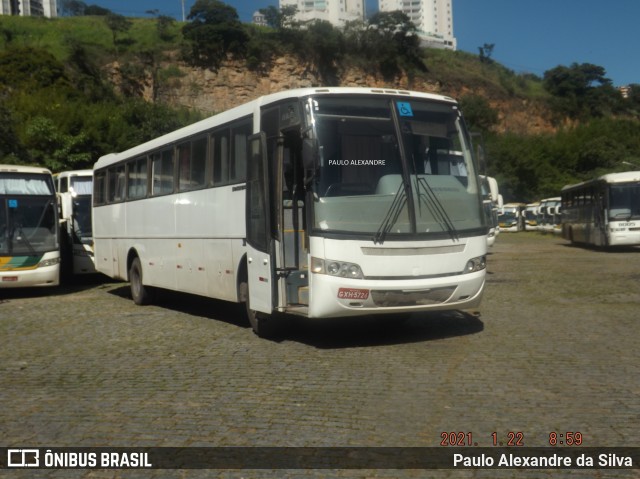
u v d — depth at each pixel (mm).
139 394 7168
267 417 6180
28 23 83562
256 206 9625
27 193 18078
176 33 85812
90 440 5727
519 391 6801
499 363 8039
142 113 54375
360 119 9023
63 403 6918
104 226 17141
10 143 39062
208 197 11531
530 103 104688
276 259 9320
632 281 17141
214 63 82000
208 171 11555
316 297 8641
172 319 12688
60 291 19562
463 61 108125
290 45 85812
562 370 7637
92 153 47188
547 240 45906
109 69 77250
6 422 6305
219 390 7195
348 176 8812
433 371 7715
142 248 14633
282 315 10117
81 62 74000
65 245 22500
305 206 8852
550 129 105562
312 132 8742
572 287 16016
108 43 82250
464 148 9641
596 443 5312
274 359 8656
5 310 15180
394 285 8703
